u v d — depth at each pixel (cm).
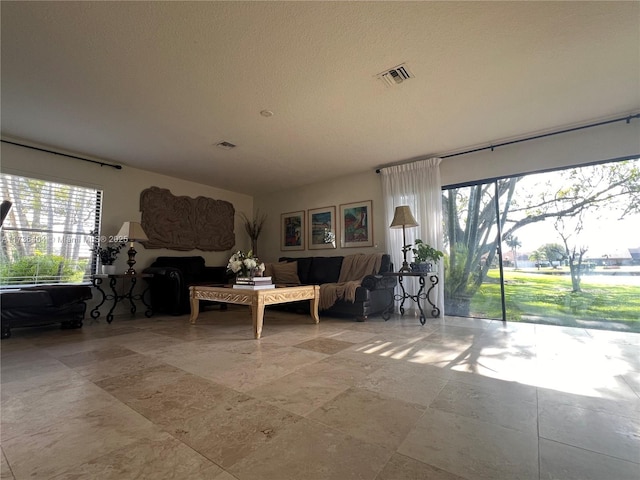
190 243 545
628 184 331
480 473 101
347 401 157
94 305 423
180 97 276
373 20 190
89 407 151
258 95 274
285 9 182
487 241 407
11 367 212
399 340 285
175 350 254
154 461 108
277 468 104
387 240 464
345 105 292
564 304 359
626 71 242
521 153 376
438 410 147
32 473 101
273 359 229
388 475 100
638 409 146
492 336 299
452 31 200
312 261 525
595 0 176
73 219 413
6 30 194
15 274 364
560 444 118
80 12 181
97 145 385
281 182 569
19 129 338
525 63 232
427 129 348
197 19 188
